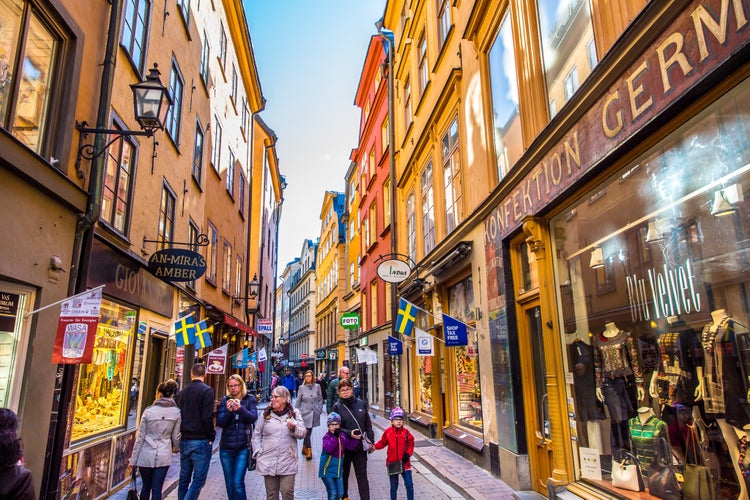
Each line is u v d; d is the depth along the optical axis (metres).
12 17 4.98
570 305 5.76
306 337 51.81
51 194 5.40
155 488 5.55
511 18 7.44
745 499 3.33
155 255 8.24
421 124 13.69
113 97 7.28
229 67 18.16
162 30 9.68
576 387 5.58
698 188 3.76
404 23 16.86
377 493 7.02
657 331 4.28
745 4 3.00
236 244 19.48
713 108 3.54
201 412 5.82
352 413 5.97
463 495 6.78
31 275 5.08
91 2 6.46
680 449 4.00
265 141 28.47
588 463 5.28
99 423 6.83
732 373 3.48
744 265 3.36
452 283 10.54
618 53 4.32
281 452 5.30
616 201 4.83
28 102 5.29
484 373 8.27
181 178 11.27
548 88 6.41
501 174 8.07
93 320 4.87
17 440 2.62
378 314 20.05
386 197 19.33
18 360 4.98
